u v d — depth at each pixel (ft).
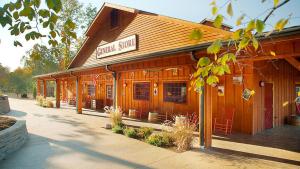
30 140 26.30
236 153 21.71
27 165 18.13
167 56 26.17
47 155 20.70
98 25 60.54
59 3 8.11
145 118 45.34
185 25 37.63
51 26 9.73
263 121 33.17
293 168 17.85
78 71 50.03
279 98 37.91
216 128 33.50
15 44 10.01
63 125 36.50
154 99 44.73
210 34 33.04
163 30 41.83
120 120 34.37
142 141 26.07
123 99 53.21
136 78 49.42
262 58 18.43
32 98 119.03
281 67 38.83
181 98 39.17
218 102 33.99
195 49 22.17
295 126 37.40
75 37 10.84
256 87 31.27
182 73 38.96
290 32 15.11
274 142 25.98
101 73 43.04
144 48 45.88
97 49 60.95
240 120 31.58
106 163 18.74
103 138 27.45
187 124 24.89
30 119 43.16
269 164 18.74
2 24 8.46
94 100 62.69
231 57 6.84
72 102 76.48
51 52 11.90
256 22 5.65
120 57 52.24
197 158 20.16
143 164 18.56
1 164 18.37
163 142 24.32
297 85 44.62
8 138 21.04
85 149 22.68
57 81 67.10
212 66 7.39
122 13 52.54
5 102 55.06
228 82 32.89
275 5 5.88
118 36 53.31
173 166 18.15
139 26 47.62
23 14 8.41
